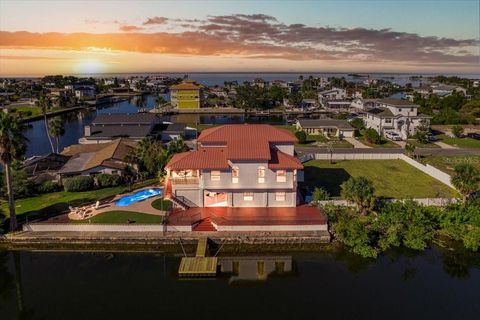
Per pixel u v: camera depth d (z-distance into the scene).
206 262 37.88
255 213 45.72
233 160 45.53
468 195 49.72
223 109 161.88
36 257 40.69
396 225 42.38
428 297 33.66
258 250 41.78
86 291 34.50
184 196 47.94
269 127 53.34
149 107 180.88
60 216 46.38
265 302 32.91
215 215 45.25
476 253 41.19
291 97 172.00
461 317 30.81
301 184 59.28
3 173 55.03
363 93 185.38
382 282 36.09
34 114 142.12
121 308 31.94
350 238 41.31
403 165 71.44
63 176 58.44
